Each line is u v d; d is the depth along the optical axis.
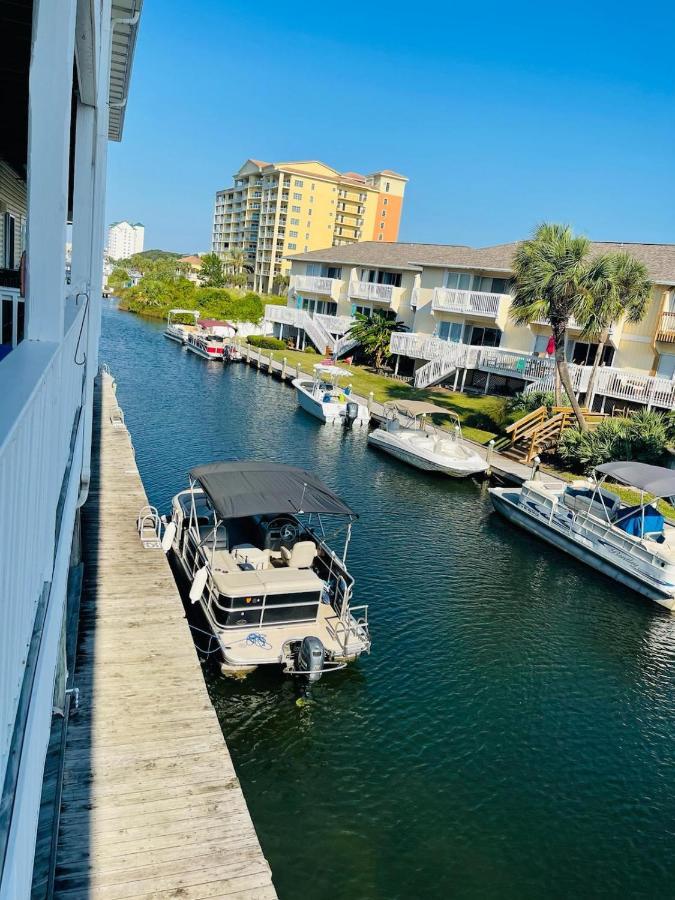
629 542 16.19
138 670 8.80
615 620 14.59
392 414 30.77
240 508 11.45
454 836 8.45
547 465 24.91
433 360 37.44
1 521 1.75
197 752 7.50
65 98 2.91
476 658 12.43
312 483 12.98
